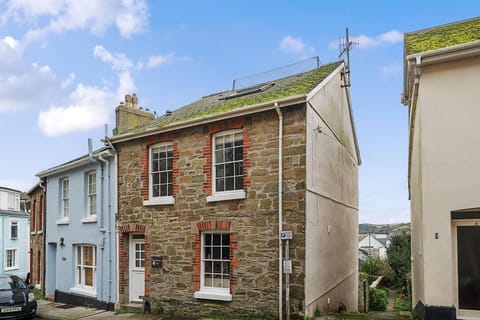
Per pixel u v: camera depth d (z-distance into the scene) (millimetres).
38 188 20750
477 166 7617
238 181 10828
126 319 11516
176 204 11922
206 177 11312
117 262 13461
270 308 9742
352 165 17062
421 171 8133
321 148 11266
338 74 14125
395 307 19844
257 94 12562
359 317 9875
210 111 12070
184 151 11914
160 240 12219
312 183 10219
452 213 7852
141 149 13133
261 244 10070
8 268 33000
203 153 11469
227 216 10750
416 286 10914
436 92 8031
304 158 9758
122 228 13375
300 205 9633
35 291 19250
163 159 12672
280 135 10039
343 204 14398
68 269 16172
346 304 14188
